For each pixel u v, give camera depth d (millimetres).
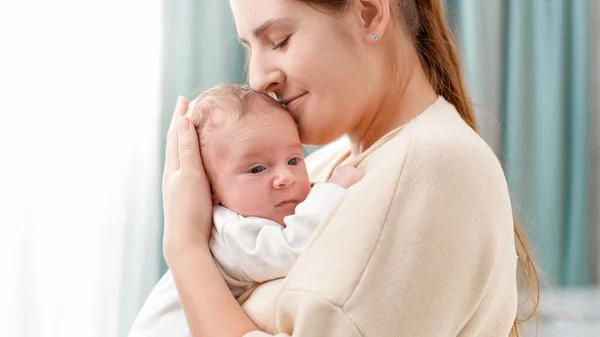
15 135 2289
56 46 2328
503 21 2553
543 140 2555
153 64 2422
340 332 806
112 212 2379
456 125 974
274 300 935
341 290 818
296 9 990
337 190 991
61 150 2332
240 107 1112
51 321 2305
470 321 912
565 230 2584
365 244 839
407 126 1009
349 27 1007
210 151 1112
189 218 1046
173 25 2445
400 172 876
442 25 1160
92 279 2355
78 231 2348
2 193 2273
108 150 2377
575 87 2580
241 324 922
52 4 2328
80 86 2352
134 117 2400
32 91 2307
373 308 814
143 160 2412
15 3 2297
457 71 1169
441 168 874
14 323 2264
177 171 1105
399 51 1063
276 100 1120
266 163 1095
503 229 932
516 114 2535
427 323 831
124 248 2385
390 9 1059
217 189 1109
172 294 1095
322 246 877
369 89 1033
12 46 2293
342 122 1040
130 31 2402
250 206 1084
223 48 2477
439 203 856
